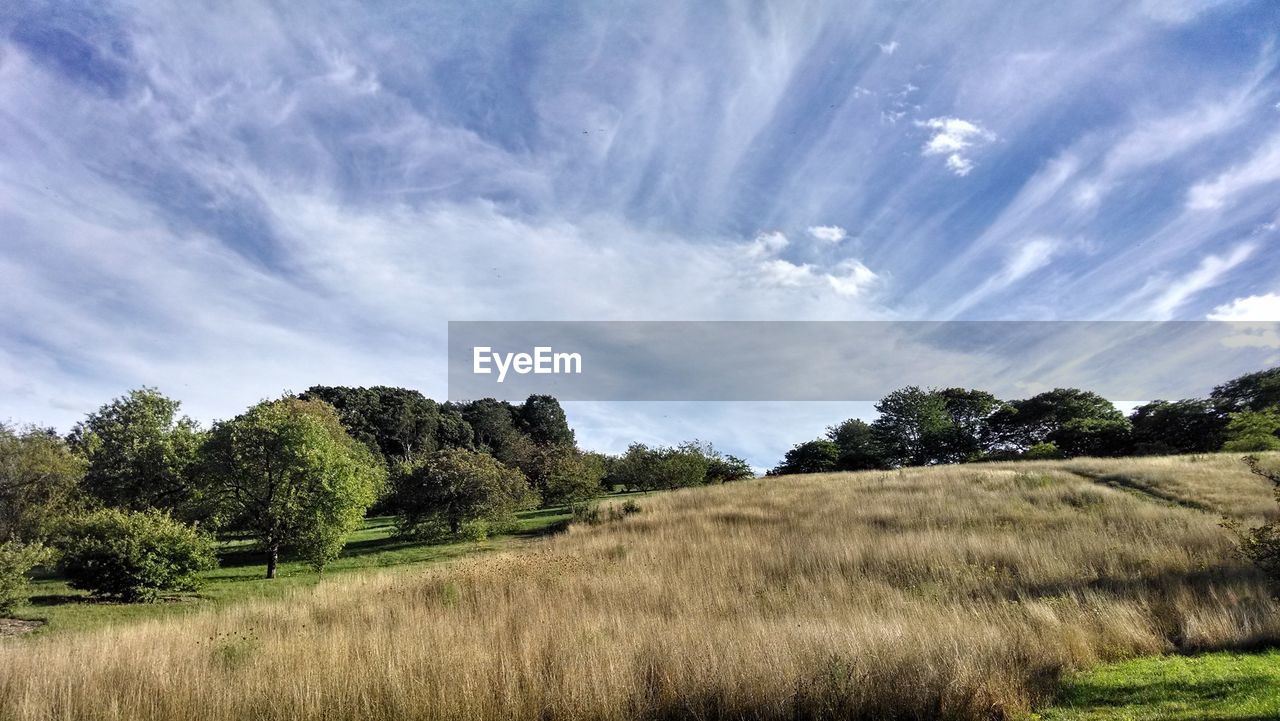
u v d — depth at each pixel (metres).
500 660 6.68
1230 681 5.79
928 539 15.73
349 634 8.38
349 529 21.66
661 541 18.55
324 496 20.77
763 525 21.34
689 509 26.17
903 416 67.06
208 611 11.71
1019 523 18.38
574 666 6.39
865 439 71.50
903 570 13.32
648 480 39.44
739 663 6.22
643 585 12.06
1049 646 7.04
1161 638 7.70
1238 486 22.00
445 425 72.94
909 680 5.86
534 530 27.67
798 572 13.49
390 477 40.78
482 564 14.51
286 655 7.23
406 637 7.87
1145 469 27.14
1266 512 17.38
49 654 7.49
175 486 30.70
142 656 7.33
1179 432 49.59
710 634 7.54
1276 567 7.32
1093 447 52.84
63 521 19.70
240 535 26.61
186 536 16.61
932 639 6.90
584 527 24.48
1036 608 8.46
